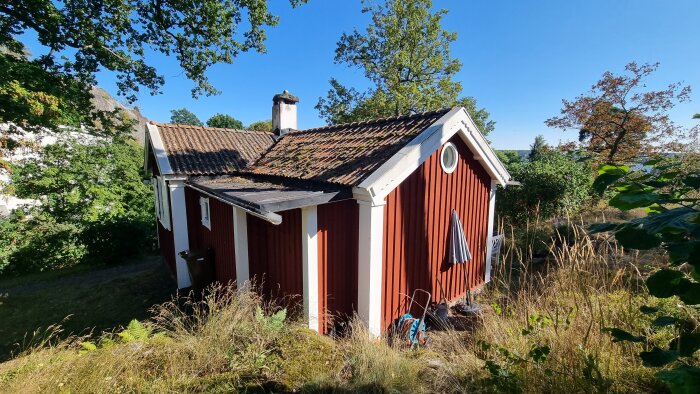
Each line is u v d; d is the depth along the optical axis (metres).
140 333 3.28
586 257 3.21
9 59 7.15
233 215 5.66
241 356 2.82
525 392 2.13
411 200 5.09
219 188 5.50
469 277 6.56
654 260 4.42
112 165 12.37
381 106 18.58
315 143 7.05
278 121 9.90
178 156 7.50
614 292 3.22
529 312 3.38
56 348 3.21
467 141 5.87
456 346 3.57
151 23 10.47
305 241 4.27
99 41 9.61
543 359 2.27
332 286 4.62
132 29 10.30
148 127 8.17
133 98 11.39
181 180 7.09
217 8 10.23
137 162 13.44
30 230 9.99
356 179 4.42
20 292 7.79
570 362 2.31
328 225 4.49
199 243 7.68
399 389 2.46
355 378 2.57
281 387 2.46
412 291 5.37
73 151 11.60
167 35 10.79
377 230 4.51
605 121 9.73
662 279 1.27
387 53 19.39
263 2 10.62
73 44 9.48
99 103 31.30
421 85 19.59
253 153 8.45
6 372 2.67
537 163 10.93
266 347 2.99
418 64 19.41
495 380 2.28
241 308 3.61
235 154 8.17
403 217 5.00
